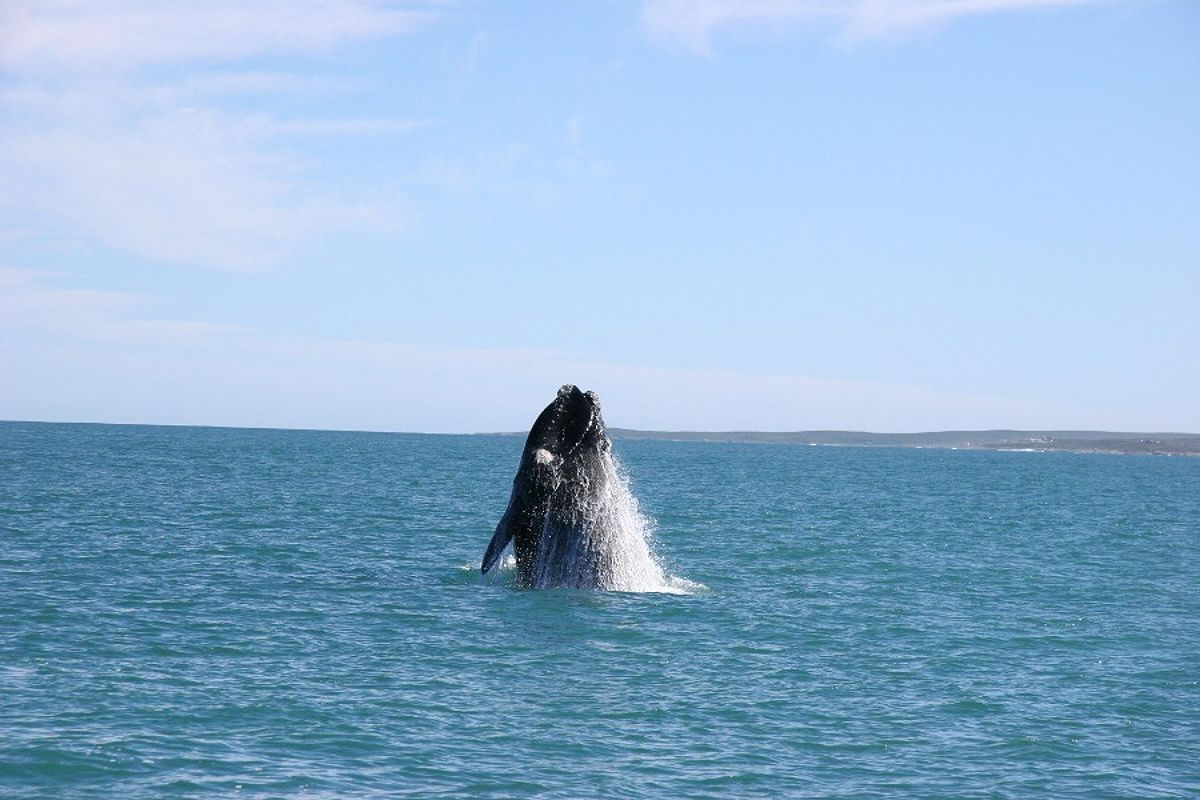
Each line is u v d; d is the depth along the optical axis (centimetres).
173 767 2884
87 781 2770
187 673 3772
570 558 5234
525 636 4453
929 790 2925
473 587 5569
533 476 4947
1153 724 3562
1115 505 16412
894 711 3641
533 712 3478
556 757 3080
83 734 3094
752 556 7794
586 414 4962
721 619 4997
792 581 6506
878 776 3020
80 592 5206
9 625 4406
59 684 3569
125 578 5694
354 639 4366
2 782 2739
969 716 3606
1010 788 2952
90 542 7156
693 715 3512
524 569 5328
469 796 2770
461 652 4191
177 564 6309
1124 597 6322
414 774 2908
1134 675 4228
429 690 3675
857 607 5616
